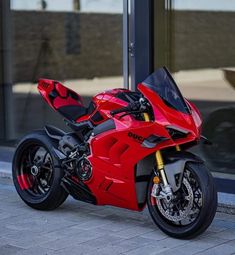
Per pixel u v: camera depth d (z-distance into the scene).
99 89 8.41
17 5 9.25
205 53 7.29
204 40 7.27
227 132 7.17
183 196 5.20
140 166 5.38
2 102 9.43
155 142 5.16
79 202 6.61
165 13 7.26
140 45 7.11
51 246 5.19
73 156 5.84
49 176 6.24
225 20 7.10
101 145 5.56
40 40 9.09
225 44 7.14
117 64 8.16
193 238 5.30
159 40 7.23
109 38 8.27
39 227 5.73
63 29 8.83
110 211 6.26
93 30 8.46
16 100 9.39
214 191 5.11
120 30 8.12
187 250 5.06
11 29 9.34
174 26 7.36
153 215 5.43
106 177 5.55
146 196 5.47
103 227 5.71
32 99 9.16
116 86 8.20
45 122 9.01
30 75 9.22
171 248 5.11
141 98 5.35
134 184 5.40
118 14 8.13
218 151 7.21
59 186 6.05
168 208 5.29
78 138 5.96
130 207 5.54
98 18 8.40
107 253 5.00
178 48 7.38
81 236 5.45
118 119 5.45
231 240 5.32
